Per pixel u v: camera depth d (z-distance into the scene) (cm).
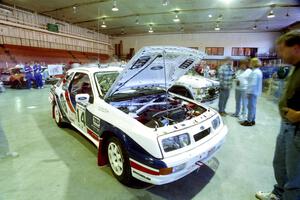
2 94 868
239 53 2002
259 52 1942
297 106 138
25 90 1012
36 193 213
